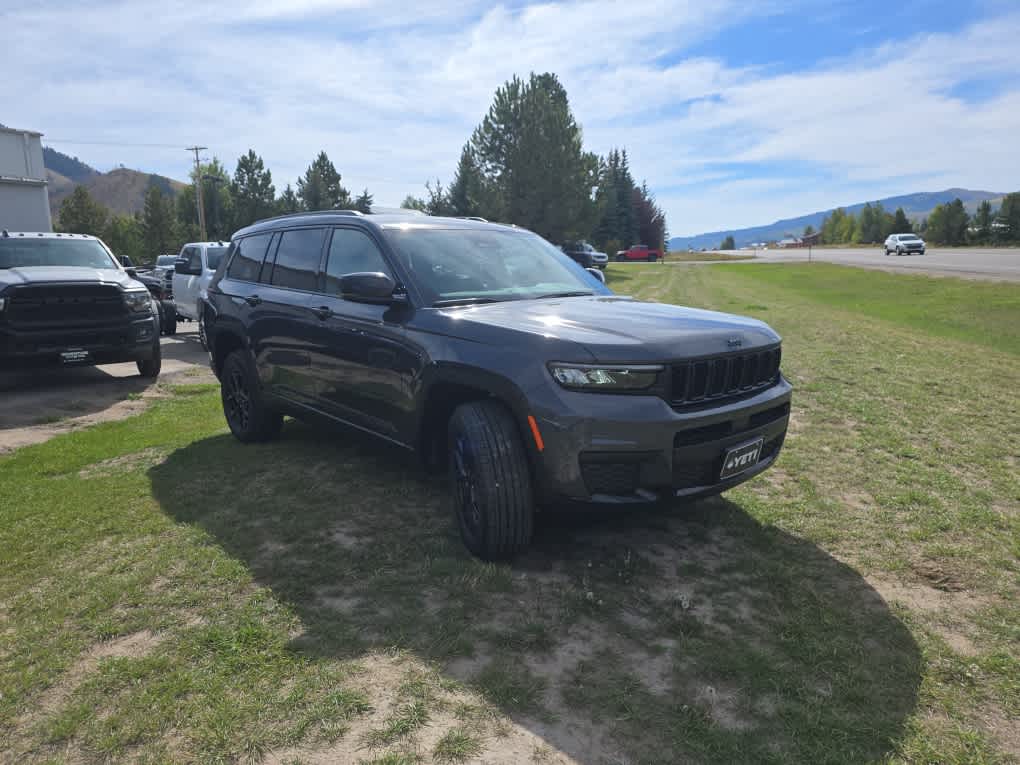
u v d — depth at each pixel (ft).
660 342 9.47
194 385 27.86
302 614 9.10
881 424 18.97
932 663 8.04
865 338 37.52
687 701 7.33
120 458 16.70
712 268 150.61
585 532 11.71
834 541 11.46
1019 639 8.57
